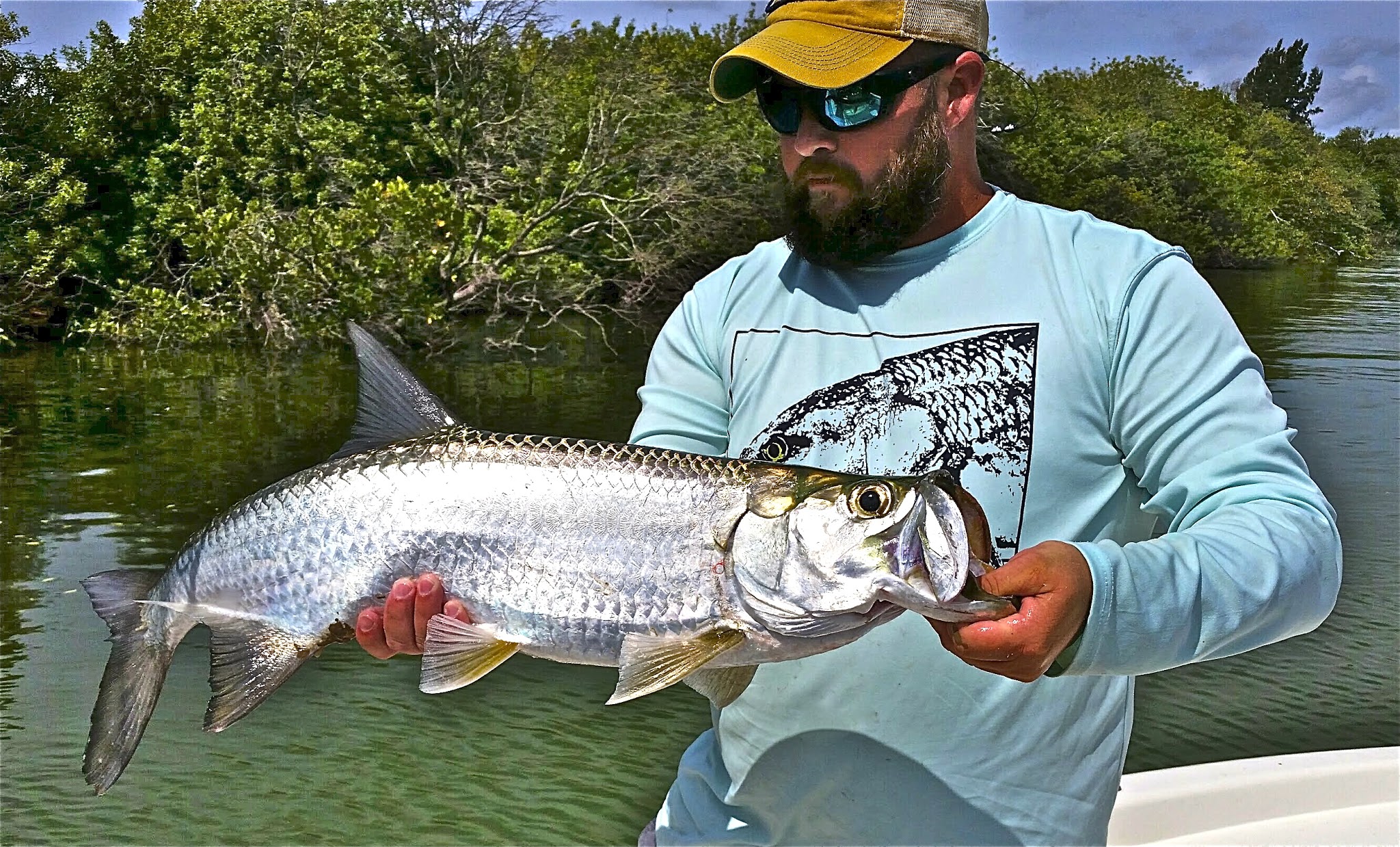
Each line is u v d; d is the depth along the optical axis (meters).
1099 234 2.32
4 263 21.81
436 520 2.20
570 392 17.08
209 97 24.81
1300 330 22.77
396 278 20.30
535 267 22.45
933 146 2.36
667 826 2.69
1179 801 3.58
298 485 2.31
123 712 2.45
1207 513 2.07
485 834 5.31
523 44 27.97
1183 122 48.53
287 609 2.30
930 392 2.33
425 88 27.69
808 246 2.43
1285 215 50.41
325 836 5.25
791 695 2.36
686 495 2.13
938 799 2.26
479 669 2.16
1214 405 2.14
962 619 1.85
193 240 20.98
